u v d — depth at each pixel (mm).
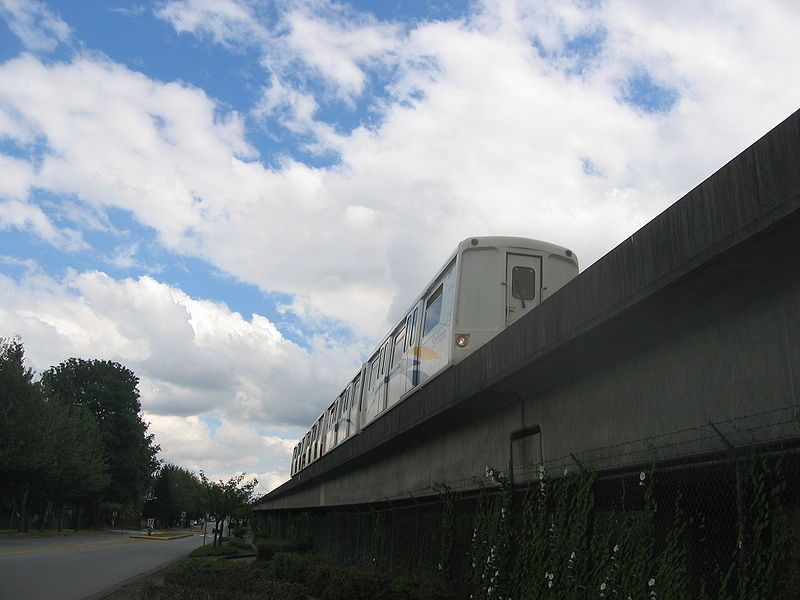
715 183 5816
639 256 6703
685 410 6965
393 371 19969
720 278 6094
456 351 14391
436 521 14234
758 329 6148
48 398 65375
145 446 92250
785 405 5805
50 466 61000
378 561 18172
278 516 57500
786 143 5137
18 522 81562
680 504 6953
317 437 38438
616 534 7820
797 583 5586
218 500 44500
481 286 14891
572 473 8805
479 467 12094
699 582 6598
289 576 19922
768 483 5918
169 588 13641
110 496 85250
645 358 7660
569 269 15516
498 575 10195
